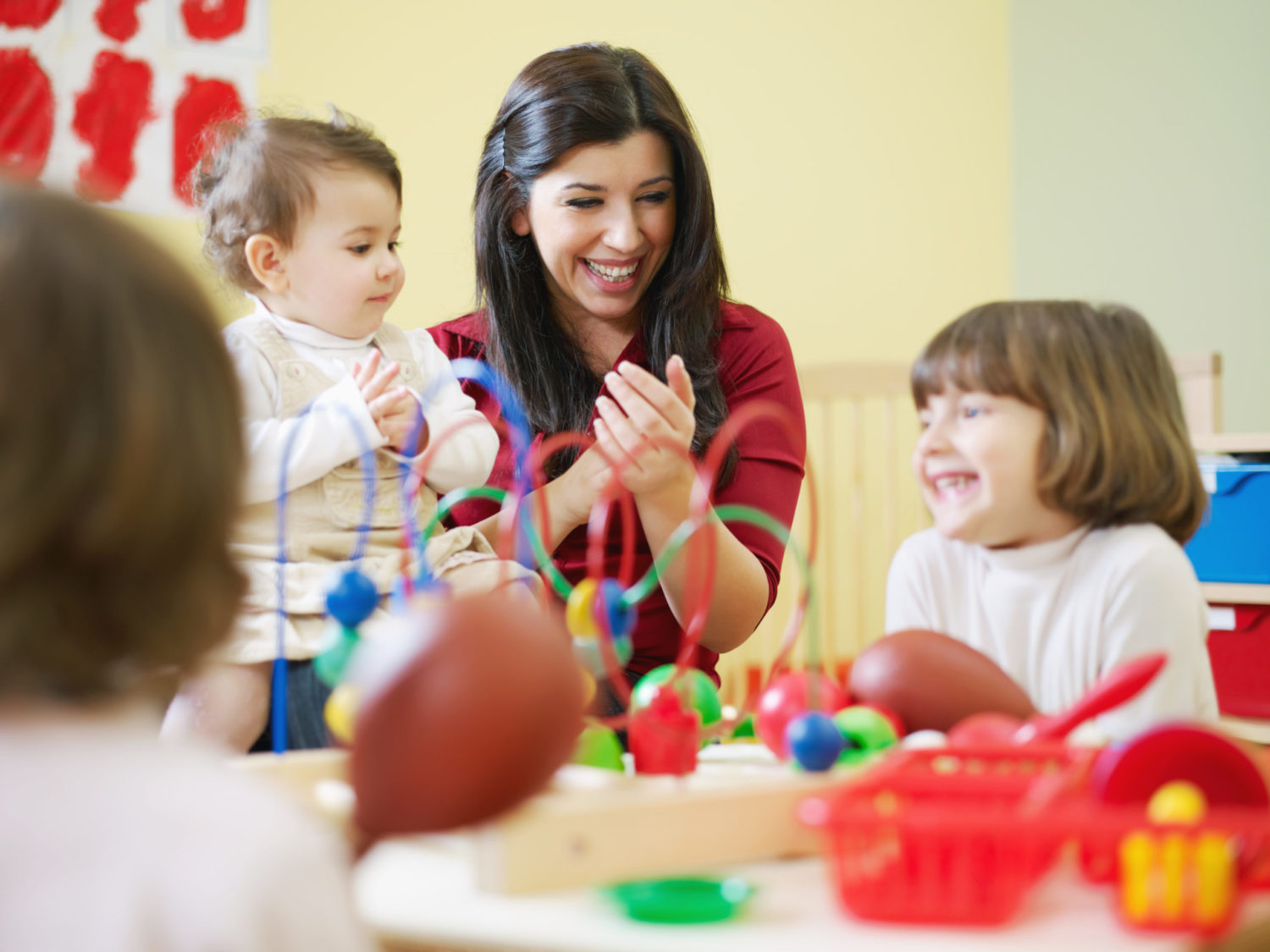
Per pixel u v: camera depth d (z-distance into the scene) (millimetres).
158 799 440
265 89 2510
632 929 582
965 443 1023
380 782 542
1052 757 727
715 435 1426
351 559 1196
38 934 414
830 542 3066
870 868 593
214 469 472
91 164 2371
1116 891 627
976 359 1019
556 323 1547
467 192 2715
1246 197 2957
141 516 450
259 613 1096
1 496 429
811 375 2738
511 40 2771
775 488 1464
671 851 667
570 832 642
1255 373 2951
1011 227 3330
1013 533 1036
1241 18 2961
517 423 931
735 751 971
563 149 1378
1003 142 3340
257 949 415
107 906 417
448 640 550
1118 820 578
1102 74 3172
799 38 3111
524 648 557
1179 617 991
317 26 2561
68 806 433
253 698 1084
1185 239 3053
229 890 419
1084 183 3203
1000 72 3336
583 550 1456
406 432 1212
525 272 1512
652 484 1197
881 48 3203
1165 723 658
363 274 1298
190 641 479
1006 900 583
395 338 1387
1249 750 655
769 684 965
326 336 1310
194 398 468
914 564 1128
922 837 587
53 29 2354
